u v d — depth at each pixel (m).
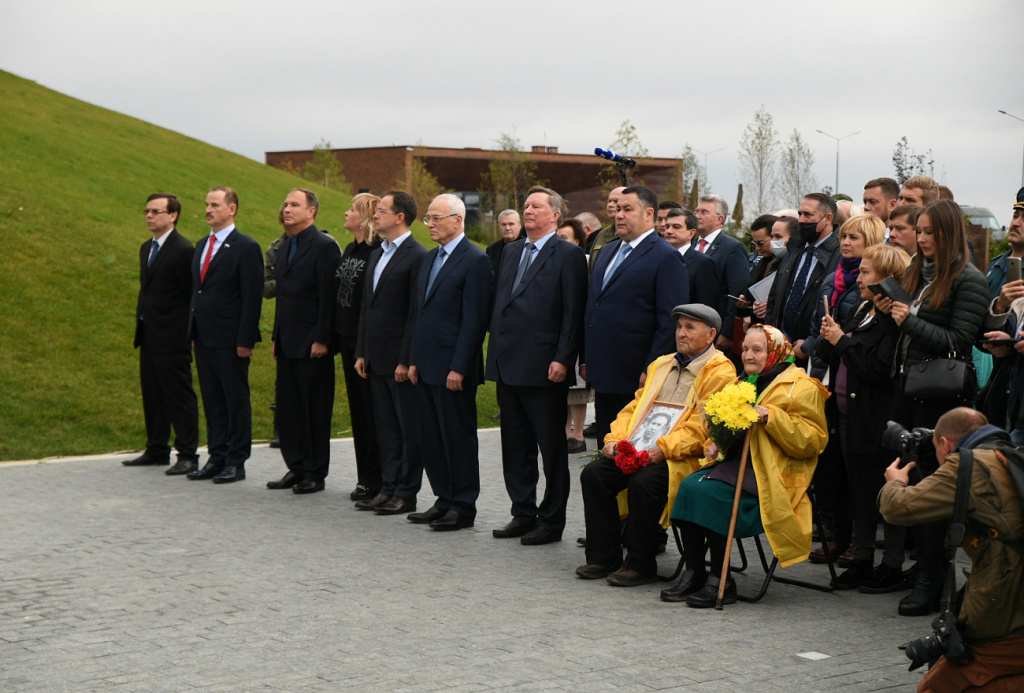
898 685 4.29
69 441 11.24
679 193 53.34
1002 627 3.66
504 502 8.59
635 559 6.02
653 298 6.87
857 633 5.05
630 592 5.86
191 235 24.53
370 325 8.16
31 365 13.18
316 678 4.38
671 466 5.95
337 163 59.50
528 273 7.25
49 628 5.14
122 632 5.07
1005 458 3.71
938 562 5.38
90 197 22.77
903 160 21.53
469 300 7.59
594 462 6.30
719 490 5.60
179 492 8.85
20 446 10.82
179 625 5.18
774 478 5.58
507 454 7.37
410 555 6.73
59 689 4.28
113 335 14.98
